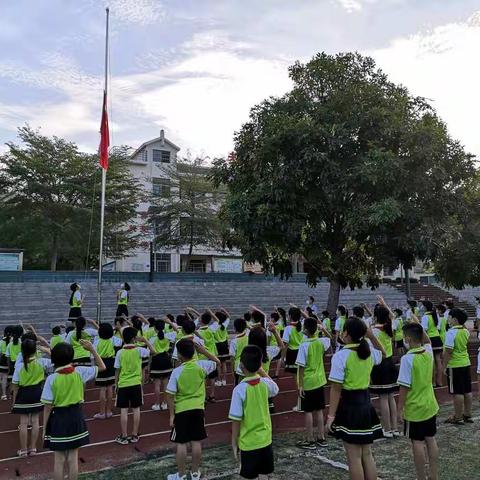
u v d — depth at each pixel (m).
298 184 13.88
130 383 7.73
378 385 7.51
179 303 25.11
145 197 37.25
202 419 5.88
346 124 13.95
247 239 14.83
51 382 5.28
